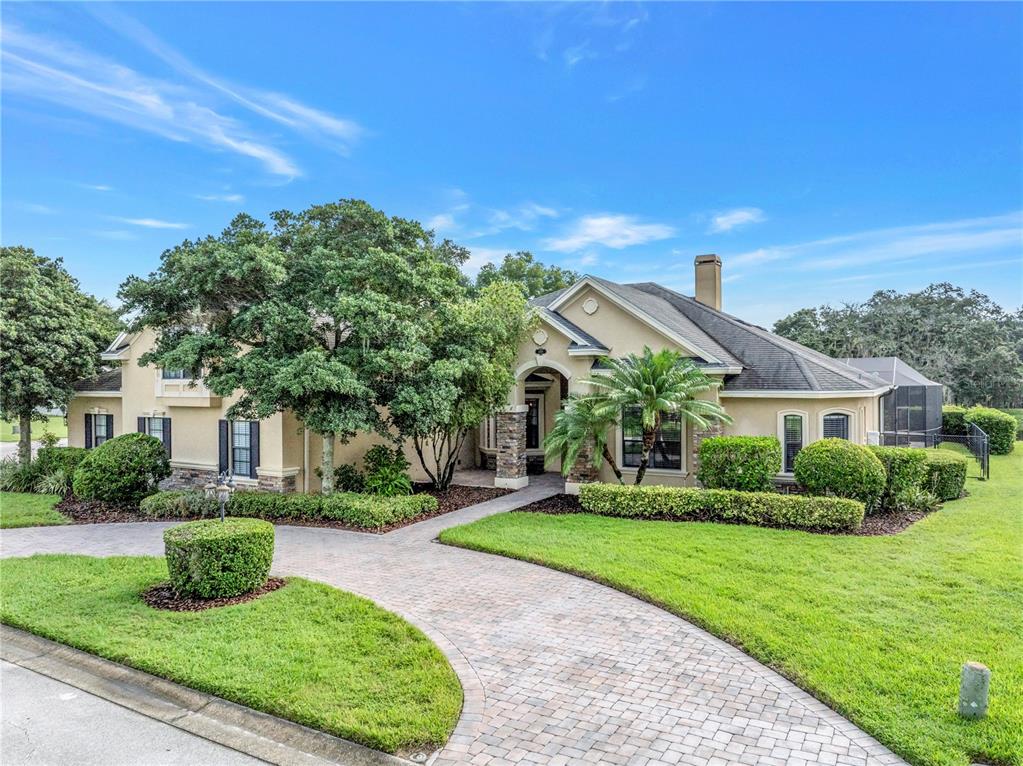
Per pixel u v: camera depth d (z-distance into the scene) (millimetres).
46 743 5480
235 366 13328
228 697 6086
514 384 17781
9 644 7625
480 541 12102
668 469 17828
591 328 18922
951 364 54781
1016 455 28297
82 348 20375
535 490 18562
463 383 16234
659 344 17875
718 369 16750
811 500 12898
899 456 14406
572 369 18172
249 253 12469
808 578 9508
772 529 12906
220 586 8734
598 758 5070
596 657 7059
